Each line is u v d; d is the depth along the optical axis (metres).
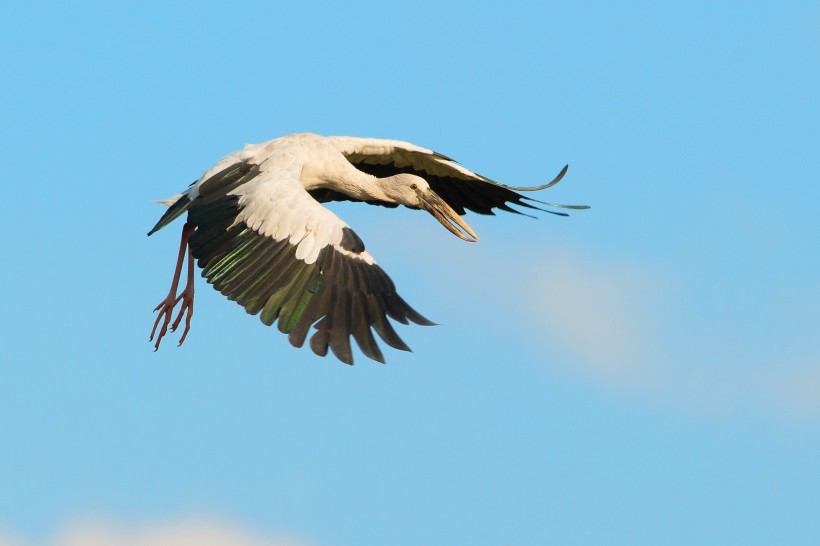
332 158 16.64
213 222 14.98
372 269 13.98
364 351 13.48
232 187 15.39
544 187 17.34
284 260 14.18
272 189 14.76
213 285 14.48
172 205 16.14
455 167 17.59
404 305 13.85
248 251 14.47
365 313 13.73
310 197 14.63
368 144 17.31
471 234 16.73
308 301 13.82
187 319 16.55
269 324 13.84
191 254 15.02
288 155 15.97
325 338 13.55
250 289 14.17
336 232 14.18
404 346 13.57
